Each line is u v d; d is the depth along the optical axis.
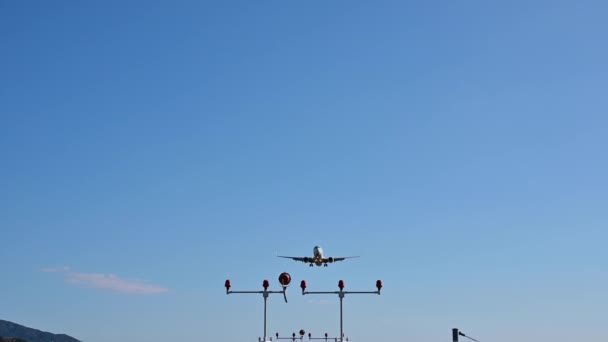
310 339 75.62
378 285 63.72
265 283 63.53
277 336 75.69
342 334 63.41
